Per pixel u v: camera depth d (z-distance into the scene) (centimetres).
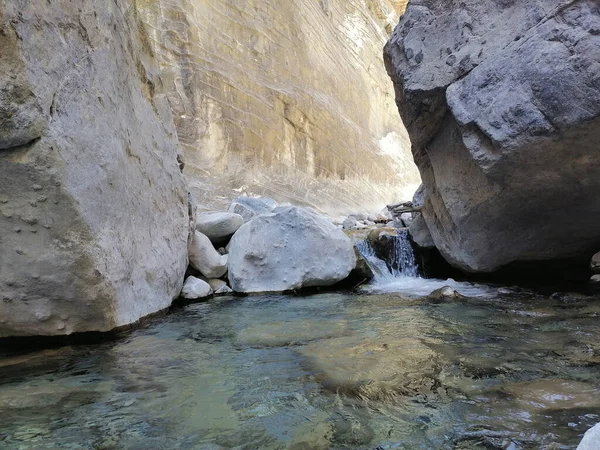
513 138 361
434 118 468
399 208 695
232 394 221
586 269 525
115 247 313
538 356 263
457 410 196
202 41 989
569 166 371
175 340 321
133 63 403
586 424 178
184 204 483
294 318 386
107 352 292
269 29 1202
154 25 898
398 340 309
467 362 257
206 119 954
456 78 414
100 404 212
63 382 241
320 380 238
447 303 434
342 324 362
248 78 1096
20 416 199
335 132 1415
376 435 177
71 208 267
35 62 244
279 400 213
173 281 434
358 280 558
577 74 326
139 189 366
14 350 299
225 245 602
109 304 308
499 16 395
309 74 1357
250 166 1048
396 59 489
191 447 170
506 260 505
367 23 1912
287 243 518
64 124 265
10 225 266
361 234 748
